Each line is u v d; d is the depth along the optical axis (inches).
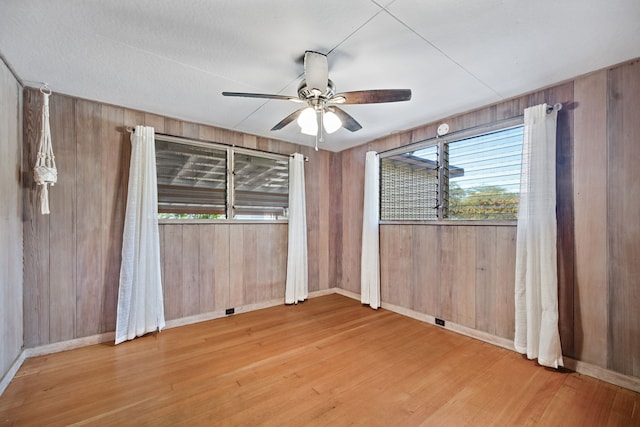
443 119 116.9
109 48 69.3
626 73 75.4
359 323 121.1
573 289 83.2
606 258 78.1
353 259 163.0
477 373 81.6
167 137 116.0
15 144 82.4
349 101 75.2
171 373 81.0
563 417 64.0
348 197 166.6
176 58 73.9
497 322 100.0
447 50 70.4
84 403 67.8
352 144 158.2
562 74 81.4
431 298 120.9
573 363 82.7
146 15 57.7
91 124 100.6
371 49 70.0
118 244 104.7
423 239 124.3
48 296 92.3
